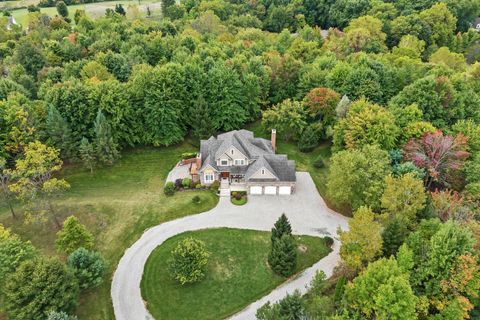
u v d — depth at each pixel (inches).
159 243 2079.2
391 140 2409.0
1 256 1654.8
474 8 5398.6
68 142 2549.2
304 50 4133.9
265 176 2386.8
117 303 1760.6
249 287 1847.9
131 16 5575.8
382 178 2128.4
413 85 2716.5
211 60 3191.4
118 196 2412.6
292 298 1512.1
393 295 1413.6
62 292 1541.6
